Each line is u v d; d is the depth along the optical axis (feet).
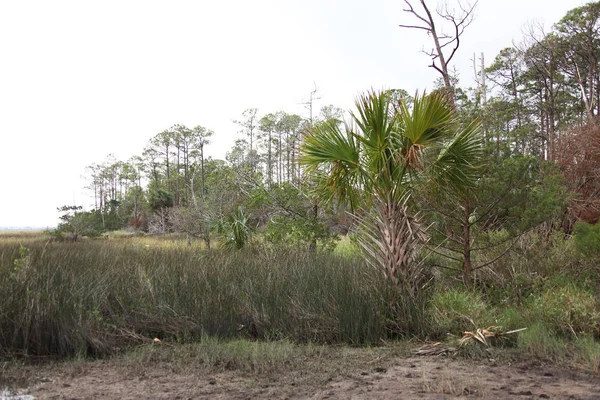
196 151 228.22
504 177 28.32
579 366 17.13
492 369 17.16
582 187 45.44
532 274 29.68
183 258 34.01
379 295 23.06
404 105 23.67
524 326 21.63
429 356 19.21
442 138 24.34
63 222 91.81
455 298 23.30
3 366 17.16
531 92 118.11
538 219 27.73
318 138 24.88
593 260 29.22
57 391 14.67
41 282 21.88
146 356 18.66
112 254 39.19
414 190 26.14
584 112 108.37
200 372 16.71
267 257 33.73
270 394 14.40
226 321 22.43
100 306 22.29
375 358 18.69
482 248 29.04
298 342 21.88
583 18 102.73
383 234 24.38
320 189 27.22
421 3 48.19
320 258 32.40
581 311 21.24
